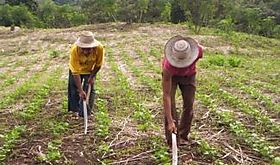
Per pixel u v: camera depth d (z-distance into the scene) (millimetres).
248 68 19672
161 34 36750
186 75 6594
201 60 21547
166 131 6742
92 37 8305
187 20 44656
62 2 92250
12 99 11234
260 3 58250
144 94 11672
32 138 7688
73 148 7152
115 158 6730
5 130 8266
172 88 6648
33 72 19344
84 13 56094
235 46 32406
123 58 22734
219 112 9203
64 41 35344
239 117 9273
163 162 6418
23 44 34500
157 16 51812
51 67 21109
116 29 40438
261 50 31844
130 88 12414
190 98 6812
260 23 46531
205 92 12359
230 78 15617
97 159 6703
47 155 6703
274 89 13211
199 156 6750
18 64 23078
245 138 7574
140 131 7914
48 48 31531
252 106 10672
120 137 7582
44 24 55594
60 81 14594
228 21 40250
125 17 52156
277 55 29844
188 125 7066
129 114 9258
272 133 8219
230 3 45906
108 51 26703
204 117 9023
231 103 10656
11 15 58656
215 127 8383
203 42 32719
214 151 6781
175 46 6148
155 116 9125
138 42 31750
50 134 7879
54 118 8945
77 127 8266
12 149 7152
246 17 46531
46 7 60906
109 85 13492
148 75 15789
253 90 12406
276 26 47500
